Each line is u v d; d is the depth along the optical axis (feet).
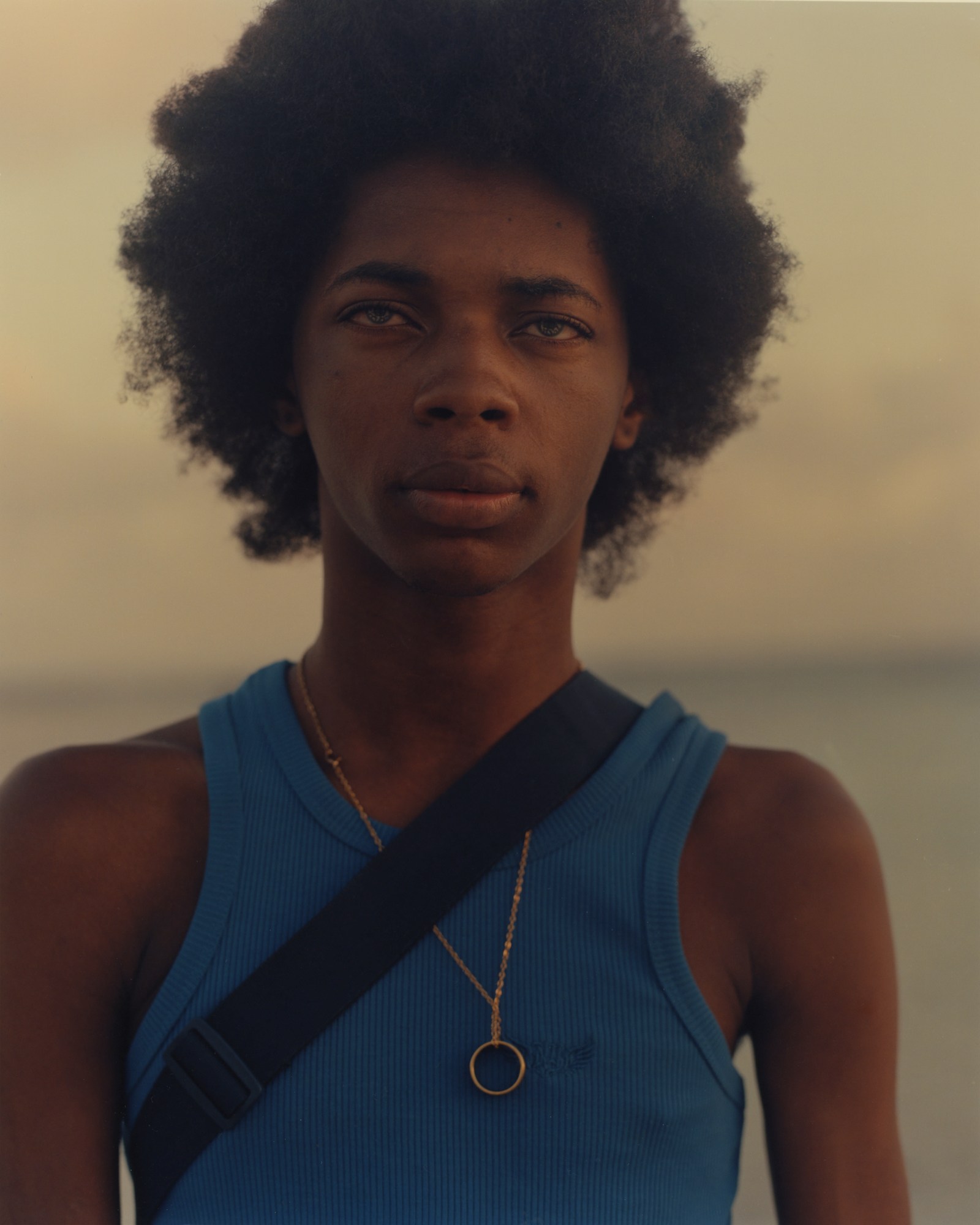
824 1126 4.14
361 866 4.05
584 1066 3.80
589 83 4.06
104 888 4.02
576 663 4.75
